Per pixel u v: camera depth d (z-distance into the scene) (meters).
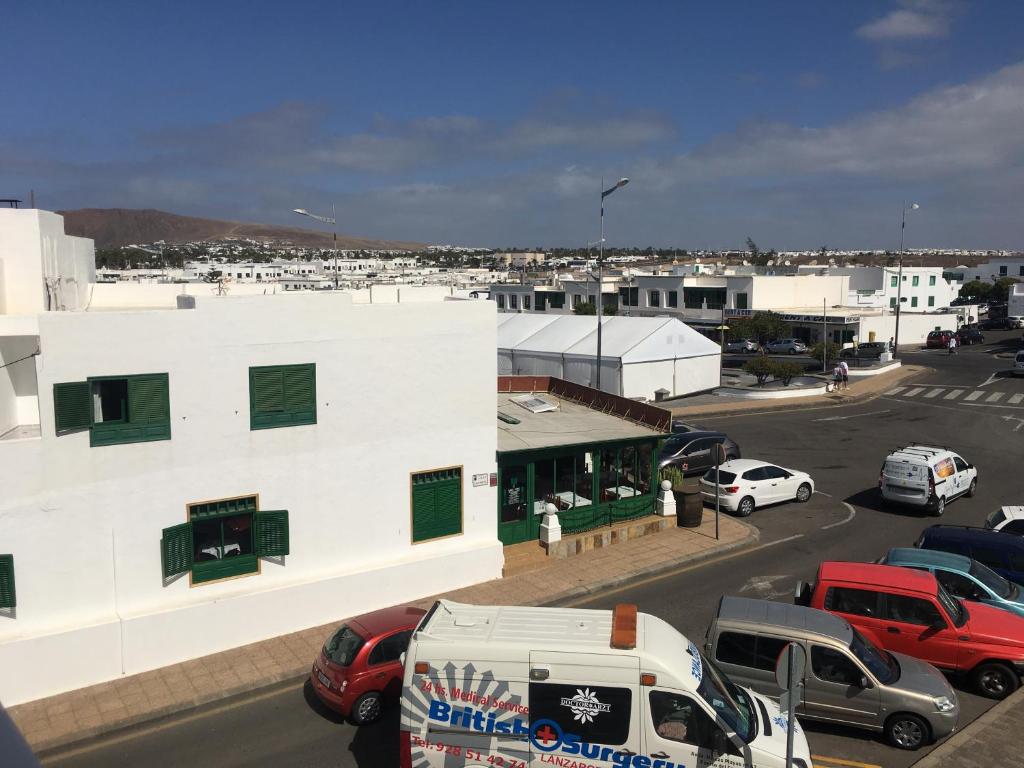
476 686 9.20
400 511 16.64
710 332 70.69
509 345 48.84
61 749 11.48
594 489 20.20
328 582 15.48
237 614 14.51
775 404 40.81
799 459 29.67
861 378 50.03
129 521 13.72
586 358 42.81
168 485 14.04
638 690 8.97
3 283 15.27
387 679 11.95
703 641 14.48
